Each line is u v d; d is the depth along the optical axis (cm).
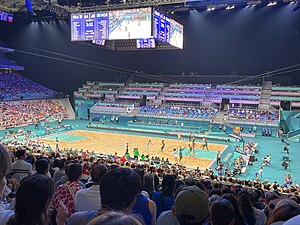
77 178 527
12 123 4909
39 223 267
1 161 285
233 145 3925
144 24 2975
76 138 4222
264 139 4284
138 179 307
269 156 2984
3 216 315
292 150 3584
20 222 263
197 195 326
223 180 1595
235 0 4569
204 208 319
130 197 293
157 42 3628
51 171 1039
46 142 3884
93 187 492
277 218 292
